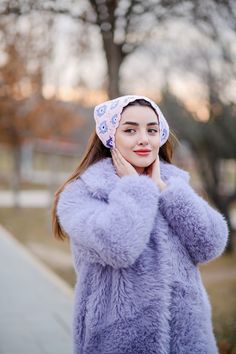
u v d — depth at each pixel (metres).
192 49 8.01
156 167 1.91
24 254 9.04
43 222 16.52
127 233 1.61
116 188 1.73
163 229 1.77
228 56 7.82
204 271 9.73
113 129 1.87
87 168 1.93
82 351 1.76
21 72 11.20
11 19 6.57
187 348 1.69
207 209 1.84
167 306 1.68
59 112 16.22
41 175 38.06
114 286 1.71
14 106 15.74
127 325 1.67
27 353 3.79
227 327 5.63
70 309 5.14
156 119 1.88
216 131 11.67
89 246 1.67
